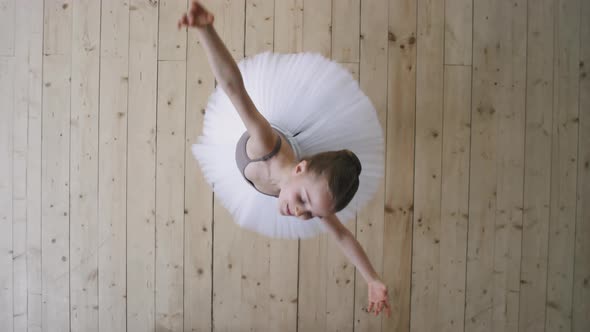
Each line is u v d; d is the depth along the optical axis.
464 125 1.56
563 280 1.62
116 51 1.53
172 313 1.55
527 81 1.58
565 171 1.60
